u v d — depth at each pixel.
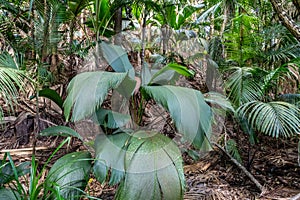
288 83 2.42
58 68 2.36
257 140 1.95
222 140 2.01
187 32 2.53
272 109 1.57
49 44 1.78
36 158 1.96
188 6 2.85
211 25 3.05
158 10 2.23
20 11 2.32
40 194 1.40
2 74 1.17
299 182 1.76
